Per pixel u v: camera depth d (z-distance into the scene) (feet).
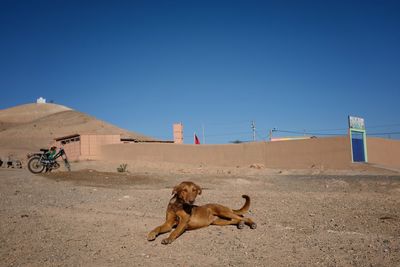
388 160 116.06
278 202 32.94
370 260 17.25
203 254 18.56
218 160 115.03
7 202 33.40
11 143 223.30
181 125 146.51
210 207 23.66
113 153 125.90
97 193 39.14
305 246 19.57
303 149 101.96
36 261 17.85
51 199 35.09
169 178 57.47
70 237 21.53
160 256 18.35
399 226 24.16
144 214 27.58
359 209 29.71
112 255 18.56
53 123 290.15
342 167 95.14
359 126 99.96
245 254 18.48
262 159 108.78
